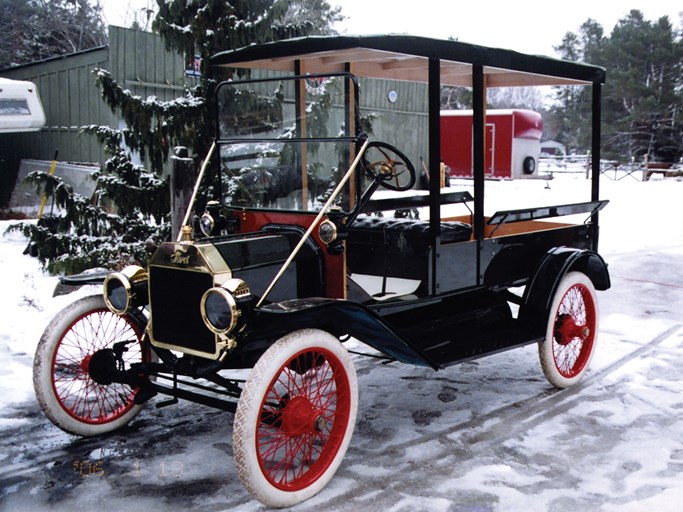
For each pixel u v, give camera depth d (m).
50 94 12.46
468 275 4.05
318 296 3.56
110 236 7.12
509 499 3.10
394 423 3.97
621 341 5.57
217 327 3.00
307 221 3.65
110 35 10.30
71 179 11.48
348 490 3.19
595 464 3.45
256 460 2.91
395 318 4.18
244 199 3.96
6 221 11.11
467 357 3.82
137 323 3.66
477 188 4.05
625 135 34.50
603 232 11.48
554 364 4.43
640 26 37.66
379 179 3.55
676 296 7.15
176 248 3.25
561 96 39.50
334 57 4.16
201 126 6.73
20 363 4.87
